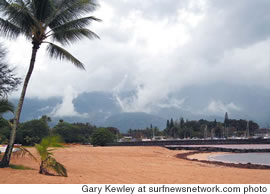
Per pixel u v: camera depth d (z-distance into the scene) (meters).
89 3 14.32
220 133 159.12
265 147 76.50
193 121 176.88
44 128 77.69
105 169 15.87
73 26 14.73
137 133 163.88
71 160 22.66
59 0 14.46
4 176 9.86
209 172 15.79
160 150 51.72
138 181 11.01
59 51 14.75
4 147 22.72
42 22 14.27
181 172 15.34
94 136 71.69
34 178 9.79
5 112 16.48
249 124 181.00
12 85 16.64
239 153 54.09
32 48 14.25
